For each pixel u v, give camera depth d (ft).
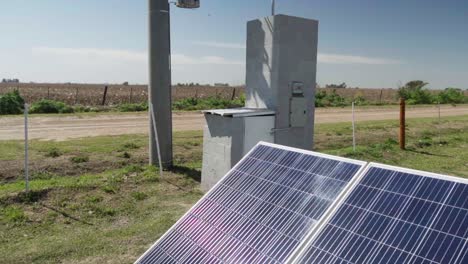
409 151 51.55
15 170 36.35
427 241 10.69
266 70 32.37
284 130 32.63
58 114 80.94
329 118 89.56
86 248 22.34
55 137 53.98
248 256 13.28
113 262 20.94
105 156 43.32
